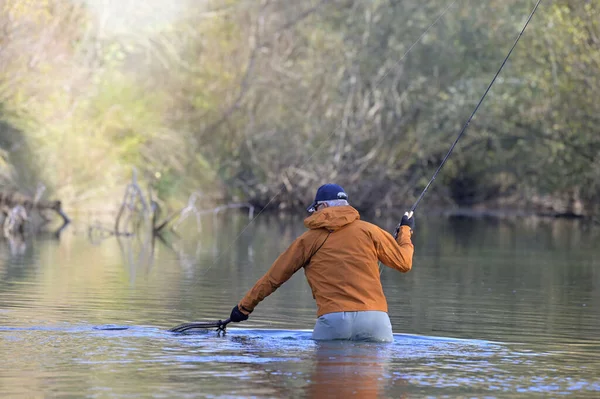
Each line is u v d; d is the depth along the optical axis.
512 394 12.12
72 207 62.22
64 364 13.52
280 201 73.00
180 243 43.53
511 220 70.69
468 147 79.88
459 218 72.19
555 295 24.19
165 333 16.45
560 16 56.25
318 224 15.89
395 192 79.12
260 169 73.62
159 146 69.56
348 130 73.38
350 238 15.85
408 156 78.00
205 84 76.94
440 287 26.00
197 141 75.44
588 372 13.61
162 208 67.38
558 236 52.00
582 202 77.25
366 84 78.88
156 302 21.11
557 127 62.78
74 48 66.62
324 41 80.25
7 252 35.50
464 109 74.56
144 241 44.31
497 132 76.31
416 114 78.31
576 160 67.19
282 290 24.36
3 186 53.12
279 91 76.50
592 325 18.69
